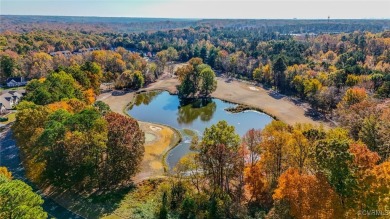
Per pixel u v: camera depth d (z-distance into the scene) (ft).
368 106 251.39
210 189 168.45
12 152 233.35
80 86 316.60
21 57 541.75
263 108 366.84
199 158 167.43
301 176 124.16
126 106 379.96
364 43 604.90
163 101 411.75
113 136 182.60
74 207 167.32
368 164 112.47
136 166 193.67
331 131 181.27
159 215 150.82
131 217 157.89
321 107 349.41
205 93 419.54
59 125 178.29
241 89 446.19
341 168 110.11
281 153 160.04
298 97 403.34
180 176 192.75
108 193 181.37
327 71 443.73
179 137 285.43
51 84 285.02
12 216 102.89
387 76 340.59
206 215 147.84
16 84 479.41
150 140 271.90
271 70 464.65
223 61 570.87
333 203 110.32
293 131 166.61
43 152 178.19
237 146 163.43
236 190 170.50
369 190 108.37
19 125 209.26
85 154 175.32
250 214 147.74
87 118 187.83
